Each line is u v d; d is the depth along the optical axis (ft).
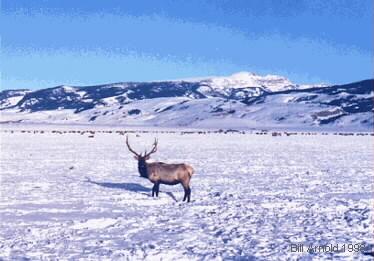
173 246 71.77
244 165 196.03
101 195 116.88
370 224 86.07
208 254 67.56
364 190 128.36
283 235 78.33
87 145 352.69
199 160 220.23
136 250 69.41
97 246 71.87
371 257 65.72
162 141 432.25
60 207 101.14
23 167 182.50
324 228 83.41
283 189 128.67
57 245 72.18
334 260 64.54
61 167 183.62
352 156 255.50
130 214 94.63
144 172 113.39
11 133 647.97
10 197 112.98
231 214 95.09
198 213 96.12
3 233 79.00
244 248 70.59
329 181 146.51
